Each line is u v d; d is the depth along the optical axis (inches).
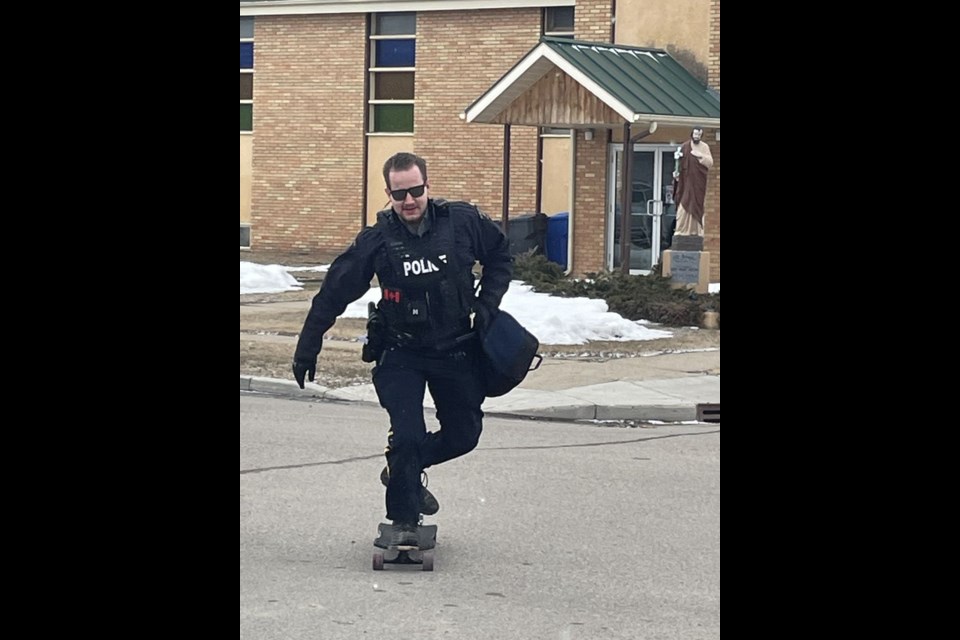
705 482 514.6
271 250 1872.5
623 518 451.8
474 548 408.8
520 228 1531.7
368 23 1797.5
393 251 377.7
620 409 687.7
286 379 761.0
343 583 363.9
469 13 1711.4
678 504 474.6
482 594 356.8
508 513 458.6
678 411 687.7
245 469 522.6
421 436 381.1
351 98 1814.7
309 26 1836.9
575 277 1455.5
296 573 372.2
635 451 585.9
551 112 1359.5
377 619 331.3
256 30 1879.9
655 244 1428.4
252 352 860.0
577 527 438.0
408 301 378.9
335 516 446.0
